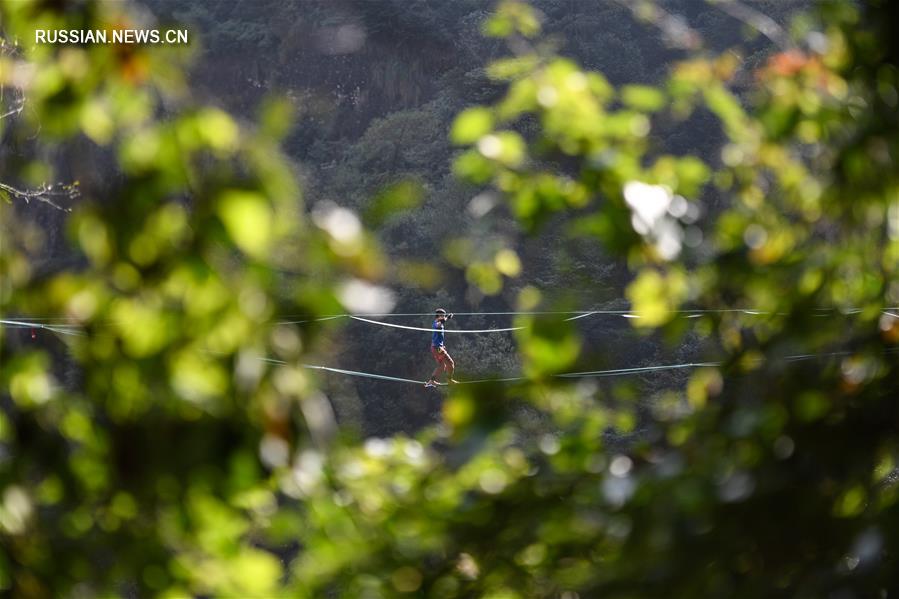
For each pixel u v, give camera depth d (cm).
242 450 498
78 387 518
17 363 518
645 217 658
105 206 484
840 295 699
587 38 10731
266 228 471
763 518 622
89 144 520
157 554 550
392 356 9775
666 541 621
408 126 11231
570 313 661
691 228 675
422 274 514
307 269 493
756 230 698
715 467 624
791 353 661
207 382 493
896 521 624
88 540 539
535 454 685
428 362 9756
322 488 623
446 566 676
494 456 685
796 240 711
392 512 671
